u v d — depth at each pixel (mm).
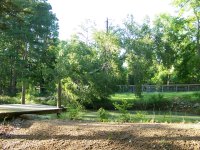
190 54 36531
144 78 32031
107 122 8844
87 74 28078
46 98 30266
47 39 44344
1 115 9383
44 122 8508
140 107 31109
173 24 35719
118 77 30031
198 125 7230
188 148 5918
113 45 29734
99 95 29359
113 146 6391
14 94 37594
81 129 7406
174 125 7281
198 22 35062
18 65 38312
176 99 31734
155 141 6258
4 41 39125
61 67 27844
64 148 6738
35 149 6961
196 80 45281
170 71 40938
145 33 32062
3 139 7746
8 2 13906
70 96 27391
